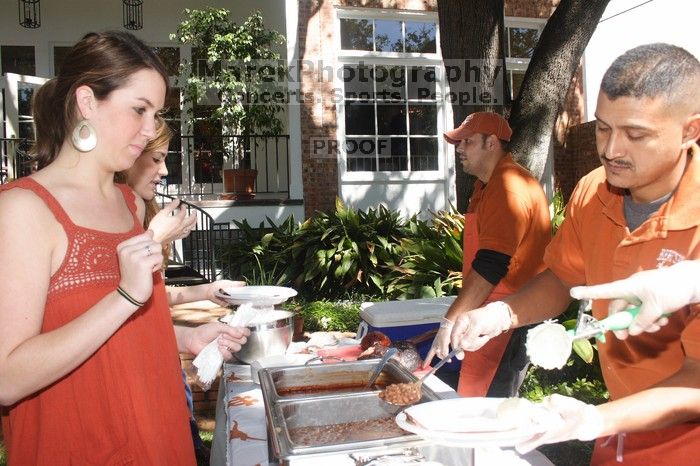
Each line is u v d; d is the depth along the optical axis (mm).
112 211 1655
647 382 1634
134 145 1600
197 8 10828
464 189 5555
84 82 1521
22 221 1427
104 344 1558
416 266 6965
